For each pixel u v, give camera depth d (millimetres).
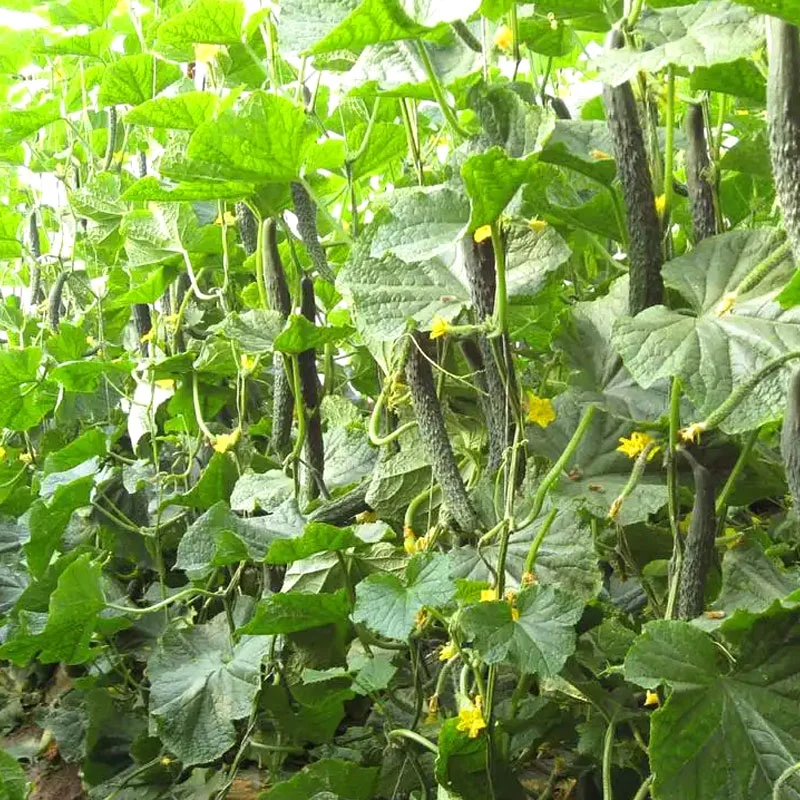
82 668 2596
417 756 1665
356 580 1796
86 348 2711
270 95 1451
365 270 1482
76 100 2924
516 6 1608
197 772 1985
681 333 1219
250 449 2119
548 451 1487
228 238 2375
